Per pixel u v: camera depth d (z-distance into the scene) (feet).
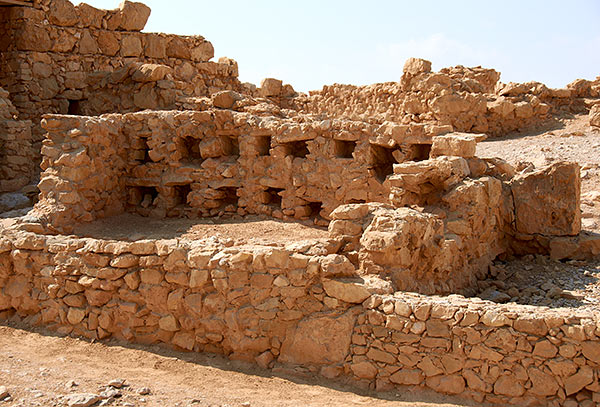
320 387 22.09
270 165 39.55
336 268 23.30
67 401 18.58
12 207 40.60
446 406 20.39
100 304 26.63
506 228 36.86
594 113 62.03
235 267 24.18
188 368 23.82
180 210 41.37
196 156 42.57
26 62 57.41
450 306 21.36
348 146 39.14
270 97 77.41
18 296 28.37
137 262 26.08
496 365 20.53
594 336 19.52
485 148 57.41
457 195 32.35
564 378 19.77
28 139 45.55
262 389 21.86
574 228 35.24
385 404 20.49
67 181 35.99
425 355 21.40
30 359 24.03
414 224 26.78
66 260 27.25
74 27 60.44
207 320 24.72
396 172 33.12
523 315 20.45
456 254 30.89
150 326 26.03
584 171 46.37
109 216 39.83
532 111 65.26
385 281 24.13
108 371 22.97
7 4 57.11
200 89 66.95
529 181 36.14
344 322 22.79
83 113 57.31
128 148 41.78
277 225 37.88
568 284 31.94
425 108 64.90
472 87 68.18
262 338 23.97
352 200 37.17
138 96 54.24
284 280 23.76
